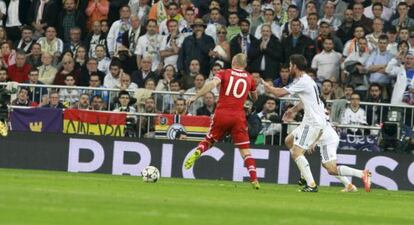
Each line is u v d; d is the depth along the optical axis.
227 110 38.84
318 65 53.25
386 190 47.12
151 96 48.56
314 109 39.03
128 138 48.19
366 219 26.34
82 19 56.91
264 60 53.81
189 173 48.28
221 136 39.34
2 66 53.75
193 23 54.84
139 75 53.00
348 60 53.19
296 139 39.53
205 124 48.12
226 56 53.91
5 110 48.28
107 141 48.31
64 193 29.20
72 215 22.39
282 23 55.47
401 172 48.44
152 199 28.89
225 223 22.50
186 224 21.88
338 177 41.56
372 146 48.69
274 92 38.62
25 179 37.31
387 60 52.97
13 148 48.25
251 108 48.84
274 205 29.64
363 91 53.00
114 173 48.28
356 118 48.72
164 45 54.38
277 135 48.72
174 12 55.28
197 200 29.75
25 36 55.50
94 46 55.31
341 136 48.75
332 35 54.59
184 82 52.03
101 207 24.78
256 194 35.59
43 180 37.31
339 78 53.38
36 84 49.16
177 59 54.12
